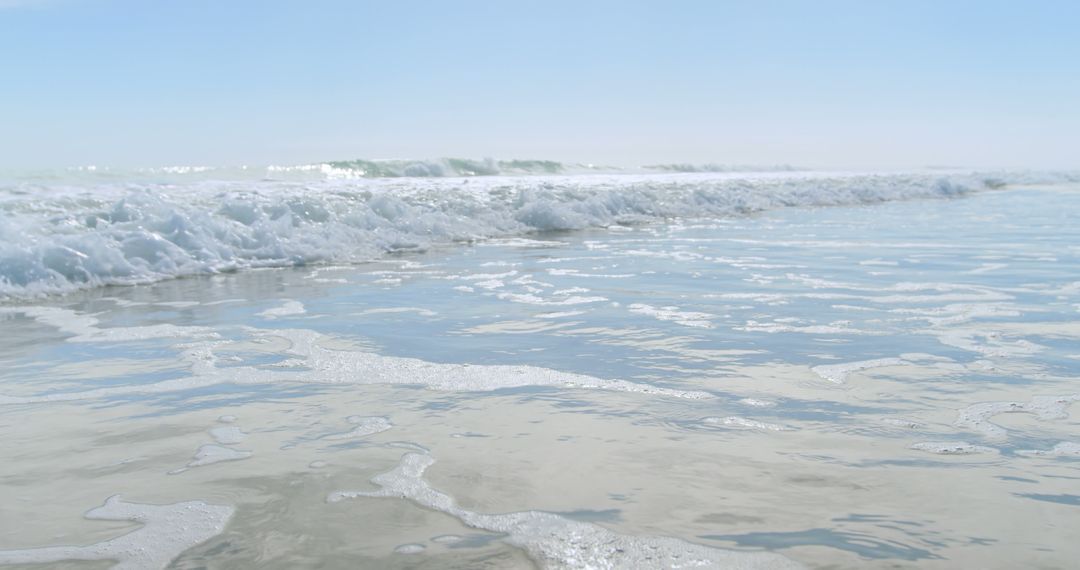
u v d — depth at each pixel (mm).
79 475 2354
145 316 4855
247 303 5277
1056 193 20500
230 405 3061
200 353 3900
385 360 3729
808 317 4652
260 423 2834
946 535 1919
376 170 18641
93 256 6078
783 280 6113
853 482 2246
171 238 6906
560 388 3242
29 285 5551
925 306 4992
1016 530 1945
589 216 11219
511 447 2555
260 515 2059
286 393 3213
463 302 5258
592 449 2529
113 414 2959
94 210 7219
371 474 2338
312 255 7352
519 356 3773
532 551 1858
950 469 2346
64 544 1905
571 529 1965
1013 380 3303
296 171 16703
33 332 4410
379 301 5316
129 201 7426
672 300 5273
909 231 10320
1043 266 6848
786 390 3184
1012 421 2789
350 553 1850
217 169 14898
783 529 1958
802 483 2242
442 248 8531
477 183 14656
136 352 3936
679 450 2512
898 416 2852
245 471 2369
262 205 8203
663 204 13172
